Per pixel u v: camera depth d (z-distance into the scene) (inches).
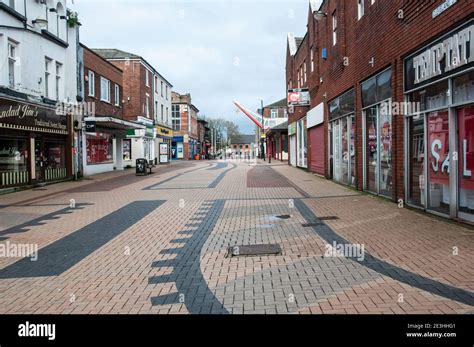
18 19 623.5
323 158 757.3
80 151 839.1
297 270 212.2
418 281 188.2
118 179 820.0
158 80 1659.7
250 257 239.5
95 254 258.1
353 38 529.3
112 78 1067.9
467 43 270.2
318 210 385.7
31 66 650.2
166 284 199.2
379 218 331.0
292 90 896.9
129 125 996.6
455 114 296.5
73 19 798.5
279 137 1797.5
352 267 213.3
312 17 826.8
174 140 2353.6
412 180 369.4
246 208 414.3
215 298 179.2
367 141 493.0
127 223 354.3
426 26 323.6
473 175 279.7
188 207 430.6
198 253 252.1
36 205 473.4
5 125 571.5
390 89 406.9
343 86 586.6
